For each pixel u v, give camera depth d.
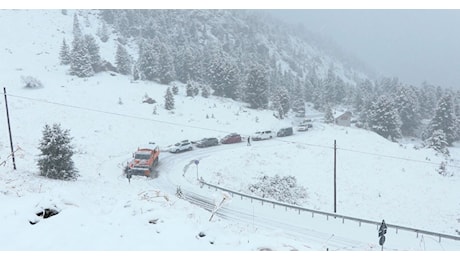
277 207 28.84
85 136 46.12
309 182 41.06
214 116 63.03
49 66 78.00
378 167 46.59
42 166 25.72
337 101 114.62
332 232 23.94
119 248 10.18
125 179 33.38
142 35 124.50
